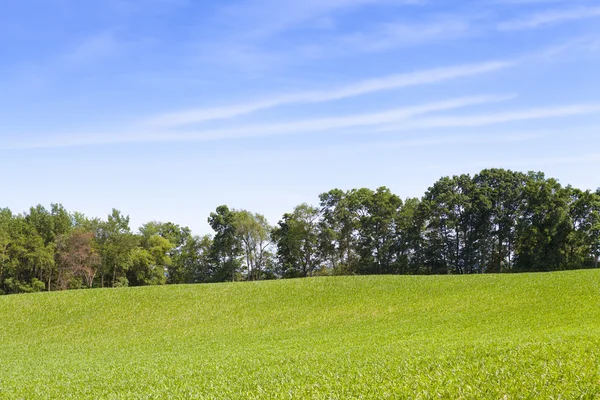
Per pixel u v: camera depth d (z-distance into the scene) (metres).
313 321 41.84
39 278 92.81
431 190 95.06
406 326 36.47
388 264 94.12
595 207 82.19
